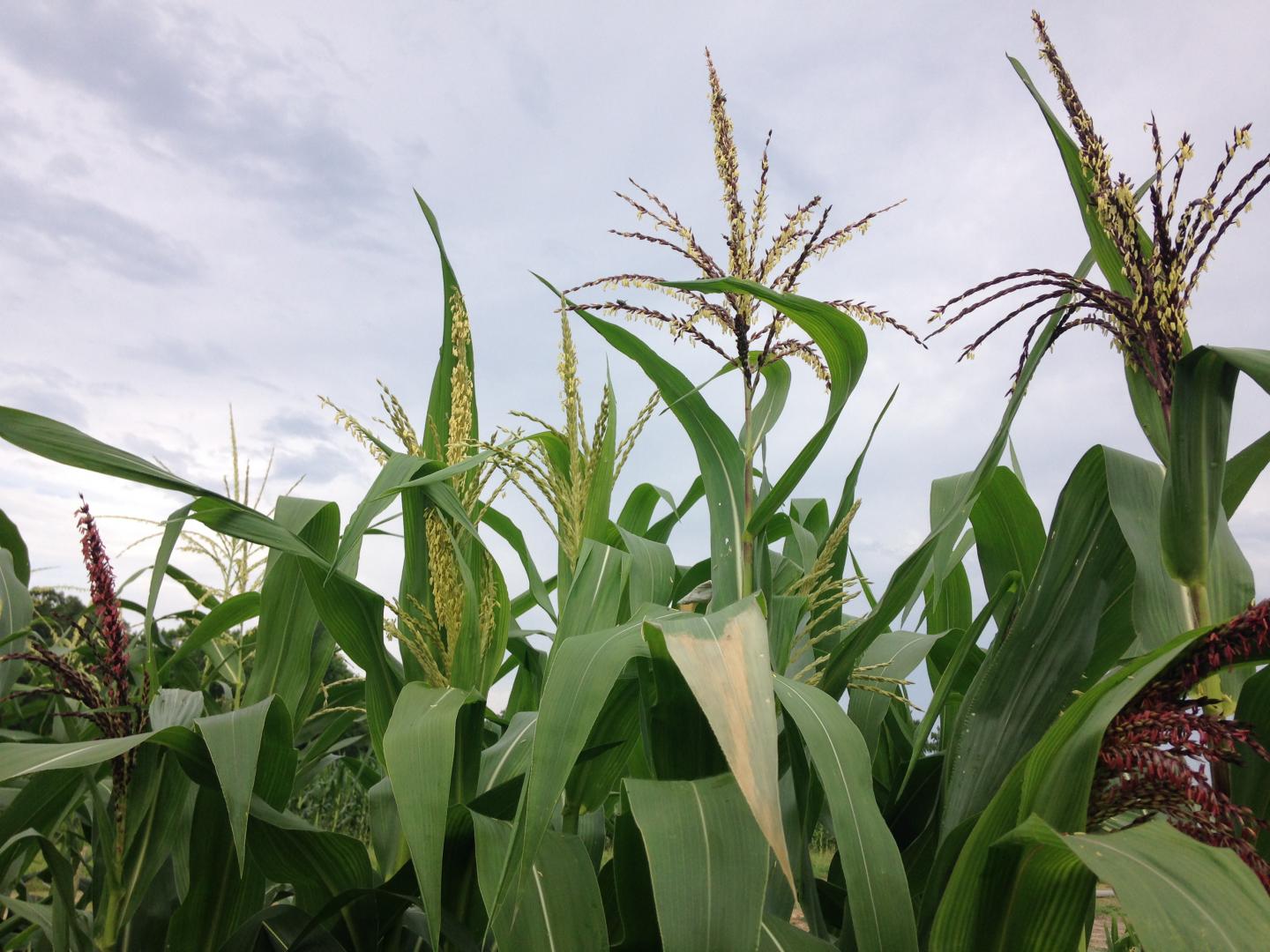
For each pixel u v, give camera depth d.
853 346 1.62
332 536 1.89
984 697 1.60
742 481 1.85
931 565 2.27
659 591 1.82
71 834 1.96
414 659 1.72
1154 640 1.42
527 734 1.82
